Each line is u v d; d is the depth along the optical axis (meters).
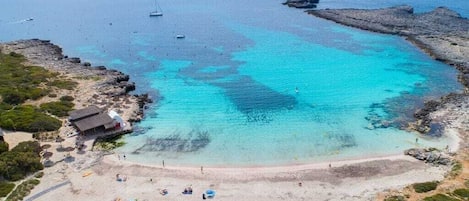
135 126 82.56
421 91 97.25
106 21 198.62
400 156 68.19
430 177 60.53
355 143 74.00
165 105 93.38
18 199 56.03
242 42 146.38
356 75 109.00
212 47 141.25
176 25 181.12
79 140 74.12
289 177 62.53
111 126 77.69
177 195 58.00
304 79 107.06
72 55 138.12
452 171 61.62
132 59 131.12
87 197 57.34
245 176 63.25
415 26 156.12
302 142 74.94
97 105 90.12
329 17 178.12
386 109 87.81
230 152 72.12
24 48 140.50
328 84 103.19
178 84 106.69
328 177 62.16
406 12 178.75
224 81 107.56
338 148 72.50
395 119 82.88
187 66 121.50
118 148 73.56
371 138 75.56
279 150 72.38
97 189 59.38
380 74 109.38
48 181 61.22
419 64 116.50
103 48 146.38
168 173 64.38
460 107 85.81
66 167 65.25
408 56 124.06
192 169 66.00
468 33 143.25
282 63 120.69
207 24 180.75
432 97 93.44
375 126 80.19
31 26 194.25
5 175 60.97
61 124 79.69
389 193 56.69
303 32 157.75
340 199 56.00
